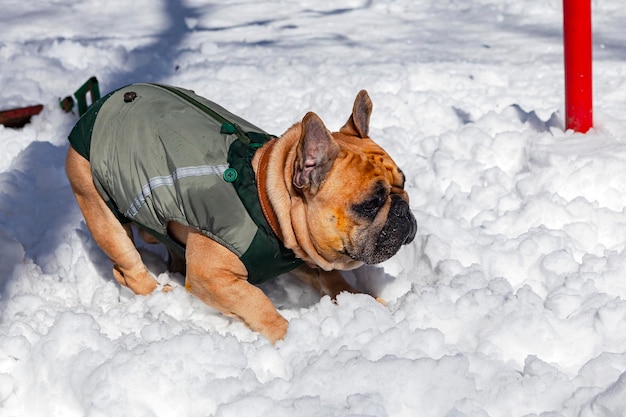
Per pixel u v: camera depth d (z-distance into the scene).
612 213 4.17
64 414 3.12
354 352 3.11
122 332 3.52
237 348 3.23
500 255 3.86
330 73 6.80
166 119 3.62
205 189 3.40
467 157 5.13
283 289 3.97
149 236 4.21
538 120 5.37
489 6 8.95
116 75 7.05
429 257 3.95
